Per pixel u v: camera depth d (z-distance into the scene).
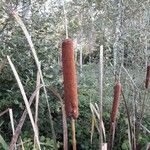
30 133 4.71
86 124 5.36
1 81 4.98
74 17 8.77
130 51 6.50
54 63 5.16
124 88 5.11
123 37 6.68
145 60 6.19
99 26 8.45
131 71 5.96
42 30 5.27
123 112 4.80
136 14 6.95
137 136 2.45
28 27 5.16
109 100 5.54
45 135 5.18
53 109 5.16
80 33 8.97
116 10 7.33
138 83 5.26
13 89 4.98
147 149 2.04
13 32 5.00
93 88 6.64
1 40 4.91
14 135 1.41
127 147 4.57
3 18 4.85
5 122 4.93
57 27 5.44
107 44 7.18
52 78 5.04
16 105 5.01
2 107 4.92
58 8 5.41
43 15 5.38
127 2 7.00
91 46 9.02
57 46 5.27
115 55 6.39
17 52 5.00
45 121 5.19
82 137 5.27
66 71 1.40
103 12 8.36
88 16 9.05
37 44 5.12
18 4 5.21
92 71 7.95
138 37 6.59
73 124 1.44
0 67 1.69
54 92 1.60
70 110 1.42
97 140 5.22
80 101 5.61
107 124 5.03
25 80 5.00
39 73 1.52
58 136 5.23
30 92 4.95
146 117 4.78
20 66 4.98
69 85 1.40
